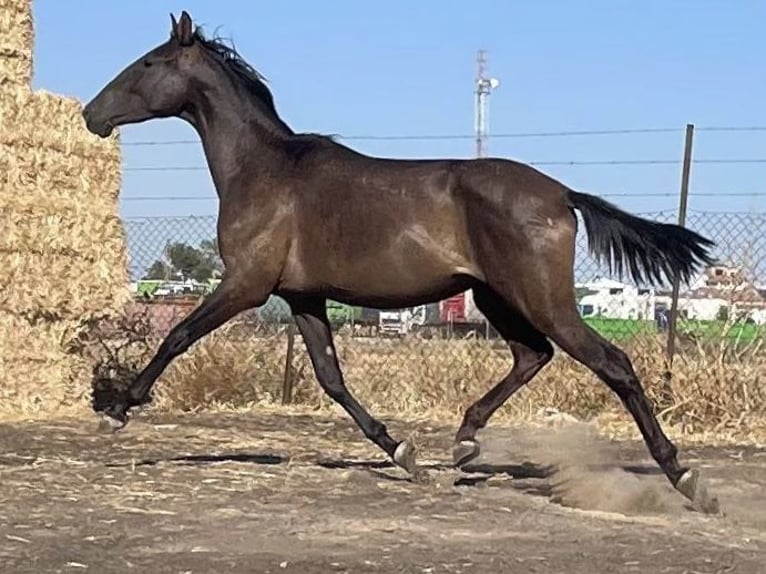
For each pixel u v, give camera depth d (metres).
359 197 6.64
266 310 13.12
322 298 7.00
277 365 12.49
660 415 10.52
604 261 6.40
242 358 12.27
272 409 11.80
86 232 10.76
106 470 7.34
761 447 9.44
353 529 5.73
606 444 9.51
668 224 6.37
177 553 5.17
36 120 10.36
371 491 6.80
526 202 6.27
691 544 5.57
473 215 6.39
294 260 6.87
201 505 6.27
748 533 5.89
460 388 11.83
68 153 10.60
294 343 12.30
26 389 10.66
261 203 6.88
